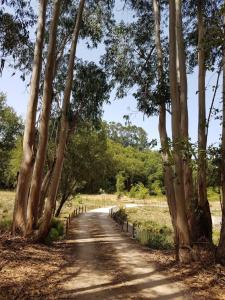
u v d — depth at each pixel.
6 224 18.14
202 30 15.29
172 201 14.38
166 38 18.00
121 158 83.50
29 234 15.51
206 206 14.63
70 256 13.98
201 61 15.37
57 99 23.19
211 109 14.38
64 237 19.98
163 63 17.02
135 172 84.56
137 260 13.74
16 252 12.88
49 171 20.80
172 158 12.59
